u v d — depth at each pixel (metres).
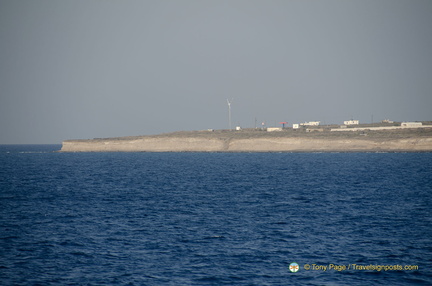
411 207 147.75
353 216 132.50
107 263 89.94
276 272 84.50
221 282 79.81
